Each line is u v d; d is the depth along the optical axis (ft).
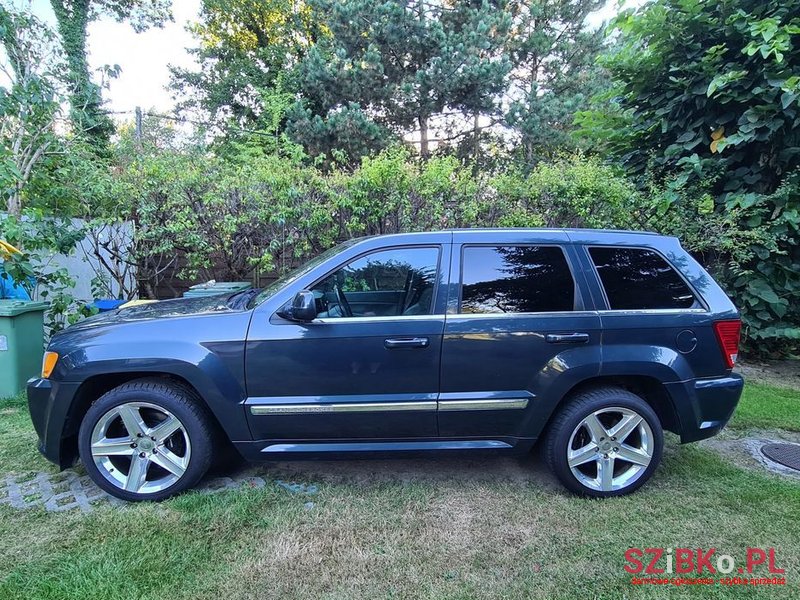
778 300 19.47
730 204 19.27
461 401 9.52
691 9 19.20
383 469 11.02
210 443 9.69
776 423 13.70
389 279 10.00
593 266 10.01
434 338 9.43
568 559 7.99
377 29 41.09
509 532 8.71
